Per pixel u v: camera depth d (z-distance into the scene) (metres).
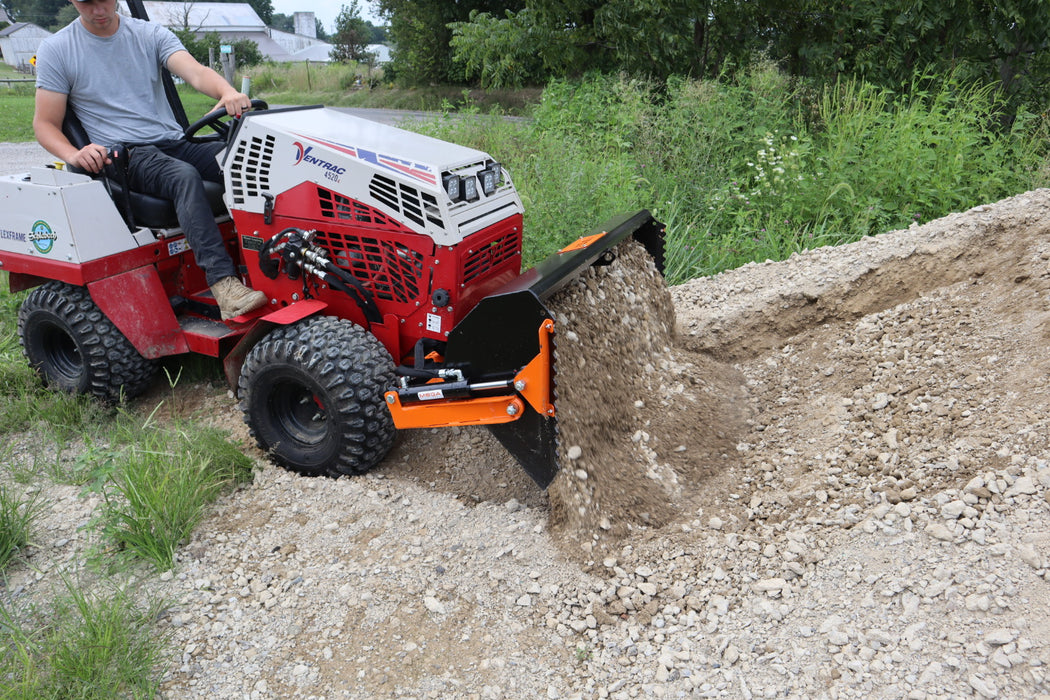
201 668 2.59
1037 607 2.30
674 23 9.63
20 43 73.00
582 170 6.25
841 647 2.41
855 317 4.27
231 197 3.69
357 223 3.39
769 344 4.39
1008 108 8.57
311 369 3.31
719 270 5.79
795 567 2.74
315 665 2.60
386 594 2.87
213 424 4.09
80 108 4.11
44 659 2.57
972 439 2.97
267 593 2.89
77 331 4.01
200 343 4.04
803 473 3.22
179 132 4.39
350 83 30.22
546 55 11.02
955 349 3.56
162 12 63.19
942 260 4.15
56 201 3.76
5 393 4.41
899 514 2.77
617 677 2.49
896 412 3.34
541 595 2.82
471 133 8.77
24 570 3.10
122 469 3.39
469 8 23.91
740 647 2.51
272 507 3.36
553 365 2.89
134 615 2.77
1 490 3.41
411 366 3.61
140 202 4.05
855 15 8.98
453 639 2.67
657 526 3.11
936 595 2.45
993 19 8.60
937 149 6.62
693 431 3.63
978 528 2.59
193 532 3.21
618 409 3.45
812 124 7.84
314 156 3.41
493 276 3.54
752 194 6.49
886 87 8.62
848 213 6.34
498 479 3.49
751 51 9.86
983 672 2.20
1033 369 3.17
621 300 3.79
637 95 8.15
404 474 3.58
